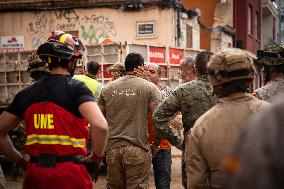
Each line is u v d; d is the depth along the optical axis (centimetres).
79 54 408
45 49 396
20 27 2002
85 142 392
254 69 334
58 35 402
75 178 378
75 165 380
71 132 383
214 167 320
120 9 1903
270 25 4353
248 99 328
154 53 1298
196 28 2141
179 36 1905
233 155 152
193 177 328
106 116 595
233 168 150
